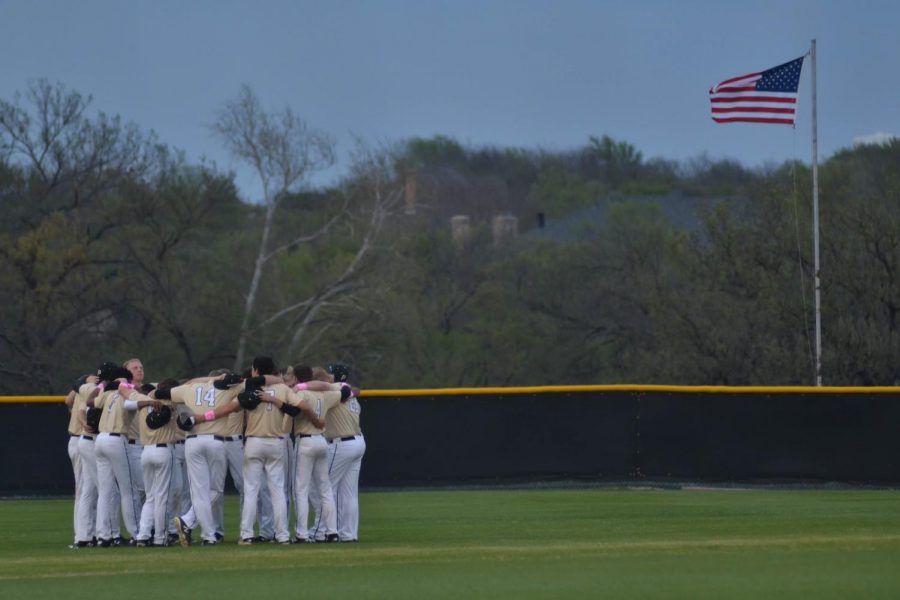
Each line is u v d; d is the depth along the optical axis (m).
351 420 43.16
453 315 170.50
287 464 43.59
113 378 43.97
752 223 129.00
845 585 28.00
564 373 159.25
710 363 120.25
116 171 135.12
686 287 132.62
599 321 160.88
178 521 42.06
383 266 133.88
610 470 69.19
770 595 26.75
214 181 134.25
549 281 167.00
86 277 126.38
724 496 63.53
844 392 68.75
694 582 28.66
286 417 42.12
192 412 42.28
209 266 136.88
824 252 119.94
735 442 68.94
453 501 62.00
